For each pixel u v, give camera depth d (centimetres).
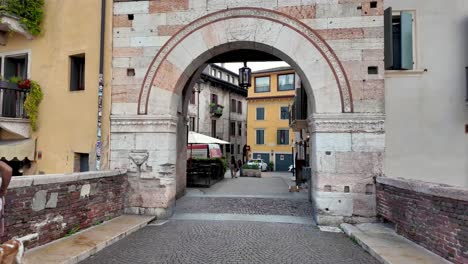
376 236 661
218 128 3834
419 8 881
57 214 610
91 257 555
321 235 716
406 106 860
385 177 743
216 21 887
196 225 794
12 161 1071
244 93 4409
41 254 525
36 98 1020
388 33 855
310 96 869
